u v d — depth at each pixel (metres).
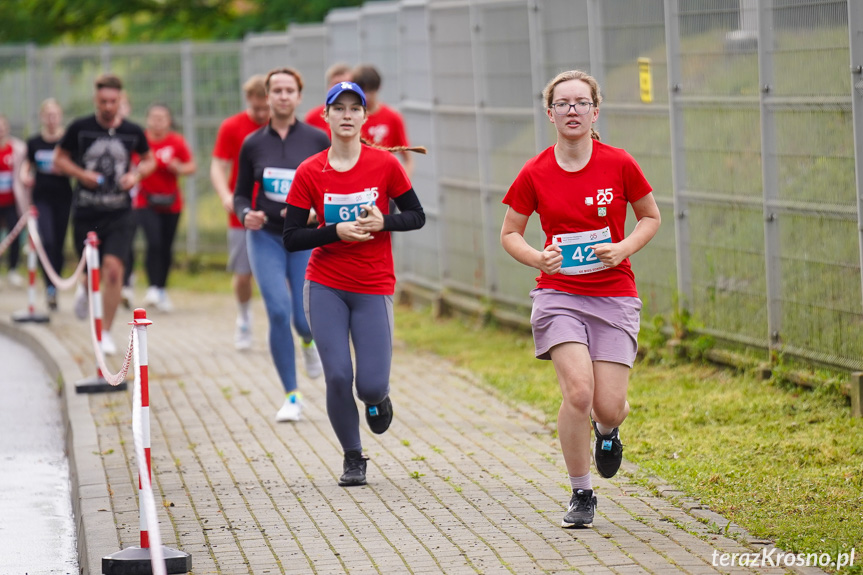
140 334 14.66
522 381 26.06
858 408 20.39
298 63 47.44
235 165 29.59
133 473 19.48
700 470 18.16
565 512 16.45
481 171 32.56
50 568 16.59
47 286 41.06
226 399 25.73
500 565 14.26
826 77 21.14
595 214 15.28
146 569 14.51
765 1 22.48
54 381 30.50
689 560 14.14
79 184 31.47
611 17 26.70
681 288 25.58
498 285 32.69
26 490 20.73
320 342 18.25
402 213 18.03
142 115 52.84
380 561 14.65
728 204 24.02
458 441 21.16
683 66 24.86
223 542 15.69
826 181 21.33
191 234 52.81
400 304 39.16
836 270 21.30
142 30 67.44
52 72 54.25
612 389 15.41
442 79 34.81
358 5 62.38
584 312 15.43
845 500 16.31
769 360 23.22
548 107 15.30
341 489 18.22
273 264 23.19
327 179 17.98
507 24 30.41
